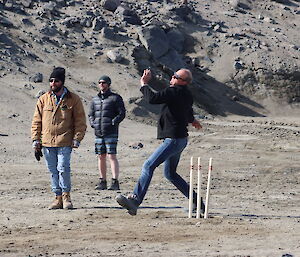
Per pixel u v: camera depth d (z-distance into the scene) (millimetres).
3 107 69250
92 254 15688
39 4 113938
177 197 27656
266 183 34906
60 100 23281
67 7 117625
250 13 149750
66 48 101812
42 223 20391
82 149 50531
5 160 43344
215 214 22547
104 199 26641
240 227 19656
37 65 91750
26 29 103562
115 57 101438
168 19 131125
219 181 35281
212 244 16969
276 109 116500
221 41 130500
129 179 35125
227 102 113812
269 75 122938
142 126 73188
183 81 21125
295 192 30922
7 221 20734
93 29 111000
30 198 26219
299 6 159000
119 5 122562
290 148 51438
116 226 19766
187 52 126500
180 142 21219
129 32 115438
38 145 23500
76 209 23375
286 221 21141
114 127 30391
